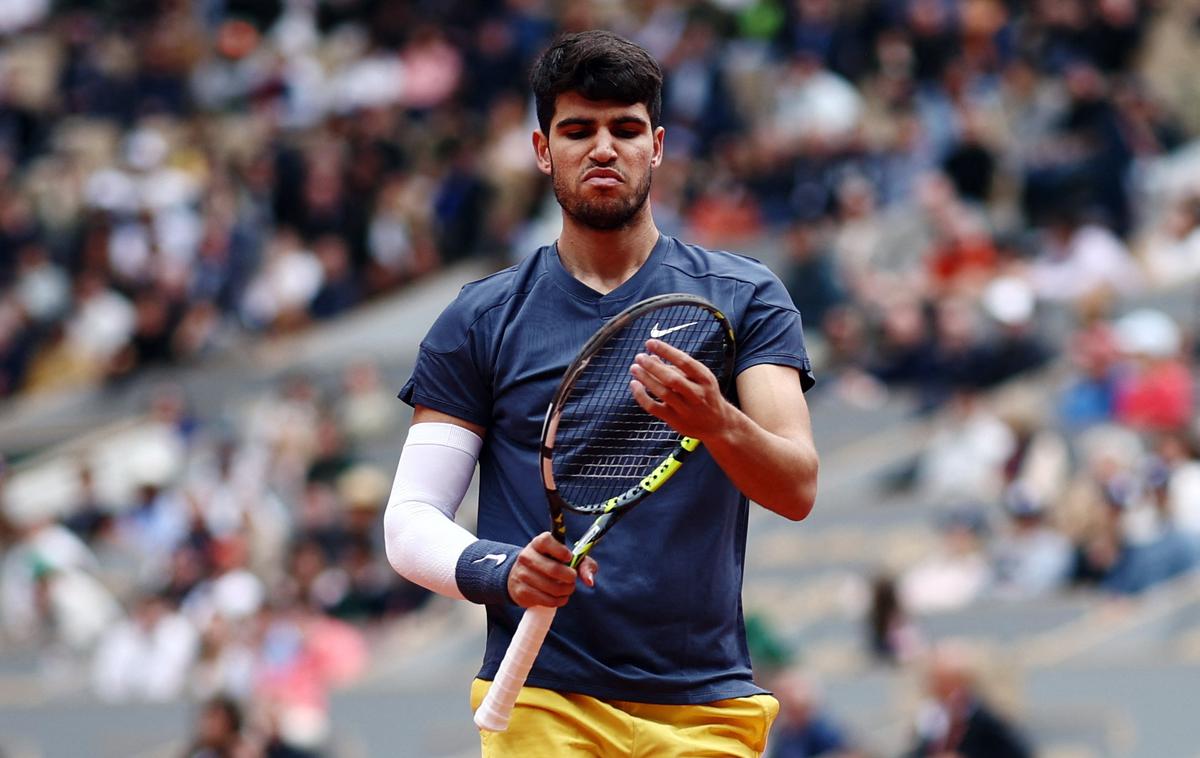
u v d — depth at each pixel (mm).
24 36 78438
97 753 39688
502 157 59188
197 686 39969
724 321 11398
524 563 11180
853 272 49906
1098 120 50438
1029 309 46312
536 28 64500
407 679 39375
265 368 56156
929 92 56844
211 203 61625
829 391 47562
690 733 11727
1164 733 32250
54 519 50781
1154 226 52094
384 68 67125
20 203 65250
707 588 11797
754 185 53906
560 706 11680
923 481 44000
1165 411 40469
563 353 11914
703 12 61812
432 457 12125
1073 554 37062
